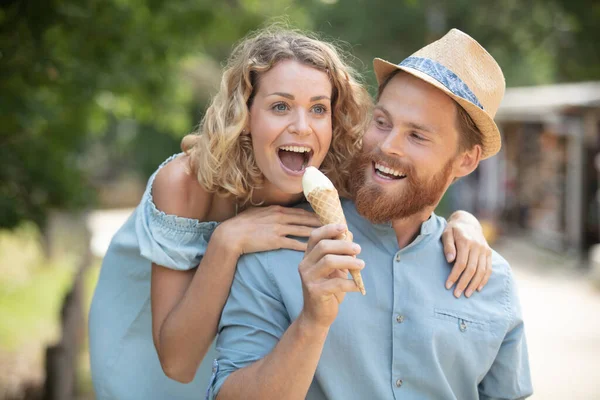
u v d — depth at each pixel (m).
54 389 7.18
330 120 2.44
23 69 5.09
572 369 7.61
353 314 2.31
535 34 20.17
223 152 2.43
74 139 7.26
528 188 17.73
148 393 2.82
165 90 8.01
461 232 2.56
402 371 2.33
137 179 29.70
